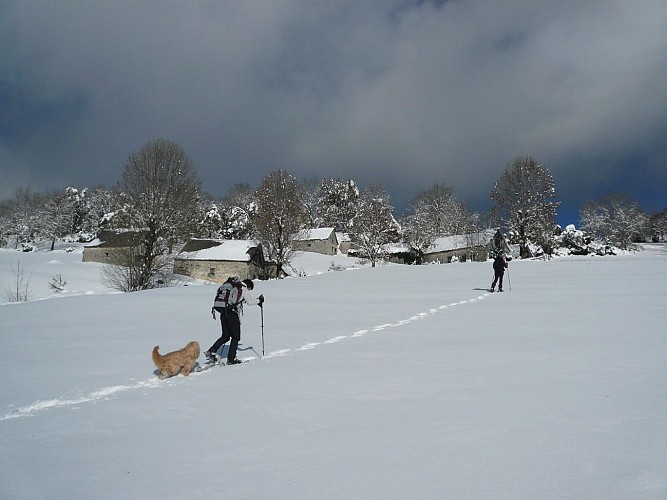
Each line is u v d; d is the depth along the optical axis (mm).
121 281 40844
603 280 23375
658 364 6957
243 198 103812
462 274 32719
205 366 8734
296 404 5805
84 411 5992
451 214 89625
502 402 5434
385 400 5762
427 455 4070
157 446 4656
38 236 97625
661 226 97188
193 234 45656
